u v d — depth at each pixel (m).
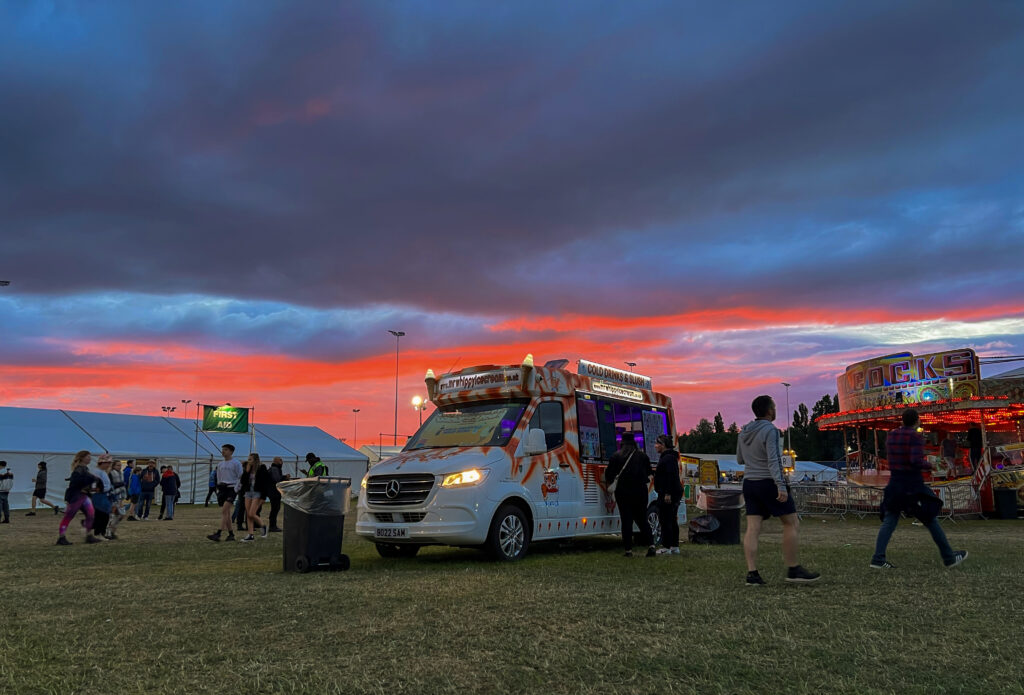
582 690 3.91
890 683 4.01
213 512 28.11
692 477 29.08
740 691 3.90
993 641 4.84
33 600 6.54
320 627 5.31
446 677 4.11
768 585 7.27
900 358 23.00
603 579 7.84
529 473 10.59
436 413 11.77
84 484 13.84
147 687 3.96
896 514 8.63
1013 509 20.25
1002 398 20.53
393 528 9.79
